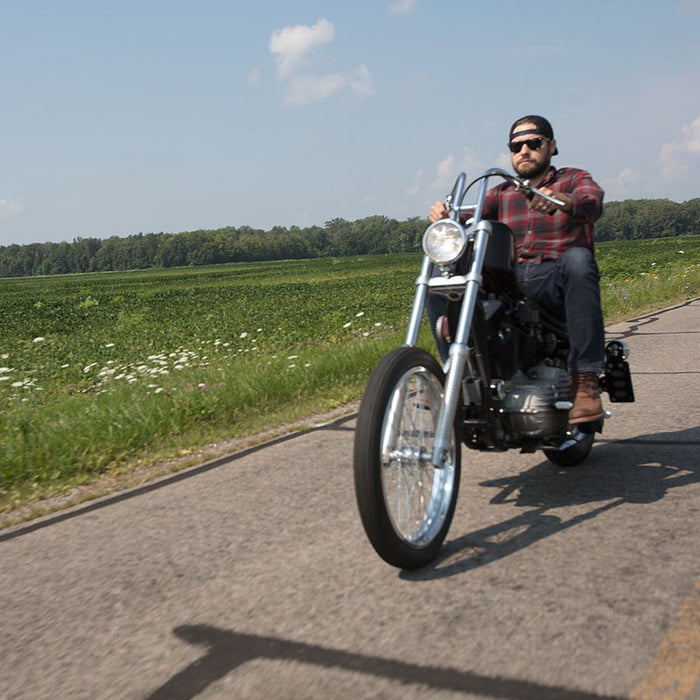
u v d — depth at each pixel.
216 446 5.02
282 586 2.59
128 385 7.22
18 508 3.94
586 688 1.84
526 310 3.23
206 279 67.62
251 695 1.92
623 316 11.92
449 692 1.86
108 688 2.02
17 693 2.03
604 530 2.91
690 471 3.68
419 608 2.34
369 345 8.13
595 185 3.35
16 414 5.95
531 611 2.26
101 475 4.50
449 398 2.70
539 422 3.08
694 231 180.12
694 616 2.17
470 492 3.57
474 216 2.97
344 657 2.07
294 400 6.36
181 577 2.75
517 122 3.54
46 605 2.61
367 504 2.46
